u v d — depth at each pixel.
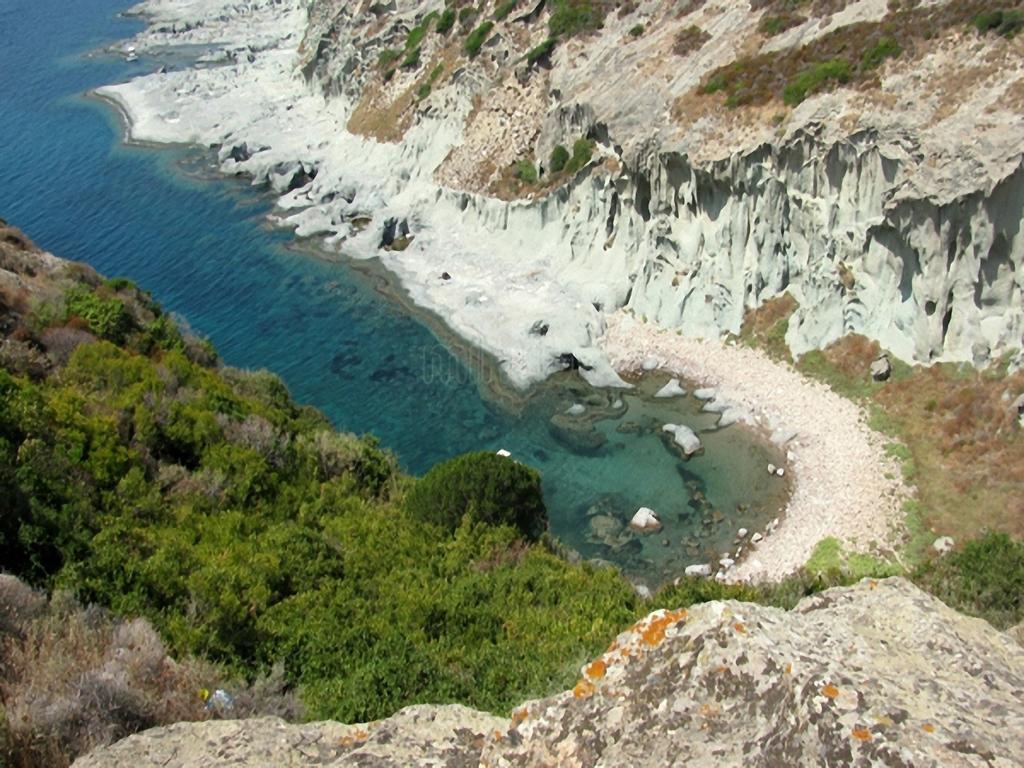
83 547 18.16
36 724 11.04
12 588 14.42
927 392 40.12
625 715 8.79
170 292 60.91
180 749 10.71
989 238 38.47
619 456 41.94
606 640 18.86
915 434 38.91
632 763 8.37
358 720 14.49
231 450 27.42
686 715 8.55
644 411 44.84
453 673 16.55
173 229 70.00
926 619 10.04
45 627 13.56
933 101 41.41
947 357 40.50
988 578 23.83
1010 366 38.16
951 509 35.03
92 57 123.06
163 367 31.80
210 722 11.16
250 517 24.61
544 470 41.53
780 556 34.69
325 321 56.28
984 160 38.00
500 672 16.55
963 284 39.88
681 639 9.20
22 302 33.41
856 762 7.74
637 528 37.25
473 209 62.94
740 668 8.70
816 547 34.59
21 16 150.88
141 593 17.22
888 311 42.84
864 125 42.44
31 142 90.88
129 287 40.97
